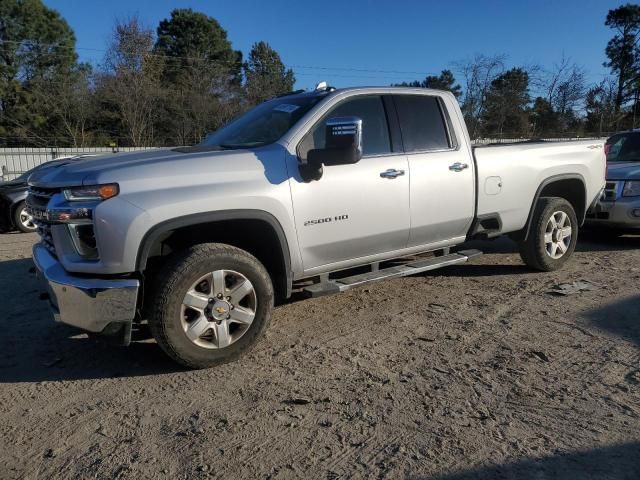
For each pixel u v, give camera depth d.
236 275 3.86
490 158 5.39
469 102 30.20
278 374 3.78
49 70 40.38
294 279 4.29
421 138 4.94
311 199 4.18
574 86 33.03
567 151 6.19
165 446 2.95
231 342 3.90
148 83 35.03
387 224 4.64
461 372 3.73
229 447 2.92
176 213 3.58
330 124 3.89
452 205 5.08
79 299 3.52
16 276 6.75
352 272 5.21
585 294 5.39
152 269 3.94
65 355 4.23
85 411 3.36
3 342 4.52
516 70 31.81
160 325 3.64
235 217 3.80
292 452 2.86
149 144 34.81
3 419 3.29
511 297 5.37
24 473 2.74
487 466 2.70
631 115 45.56
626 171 7.64
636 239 8.29
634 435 2.92
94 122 36.41
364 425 3.10
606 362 3.83
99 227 3.44
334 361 3.97
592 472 2.63
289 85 49.53
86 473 2.73
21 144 36.00
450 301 5.29
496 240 8.29
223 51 53.50
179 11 52.16
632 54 53.00
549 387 3.49
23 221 10.91
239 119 5.21
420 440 2.94
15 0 42.47
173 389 3.61
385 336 4.43
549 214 6.02
